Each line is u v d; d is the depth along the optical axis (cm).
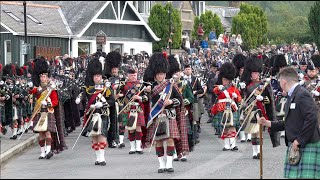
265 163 2719
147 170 2566
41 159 2944
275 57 3744
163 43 9162
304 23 10769
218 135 3578
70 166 2708
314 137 1919
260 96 2888
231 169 2558
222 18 12862
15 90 3644
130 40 8631
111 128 3048
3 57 7381
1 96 3534
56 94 2928
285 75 1959
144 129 2595
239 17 9700
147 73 2609
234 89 3170
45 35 7538
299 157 1925
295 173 1930
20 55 7281
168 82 2533
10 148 3170
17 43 7331
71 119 3866
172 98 2528
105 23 8344
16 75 3906
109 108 2916
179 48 9250
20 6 7919
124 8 8569
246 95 2972
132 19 8681
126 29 8612
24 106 3747
